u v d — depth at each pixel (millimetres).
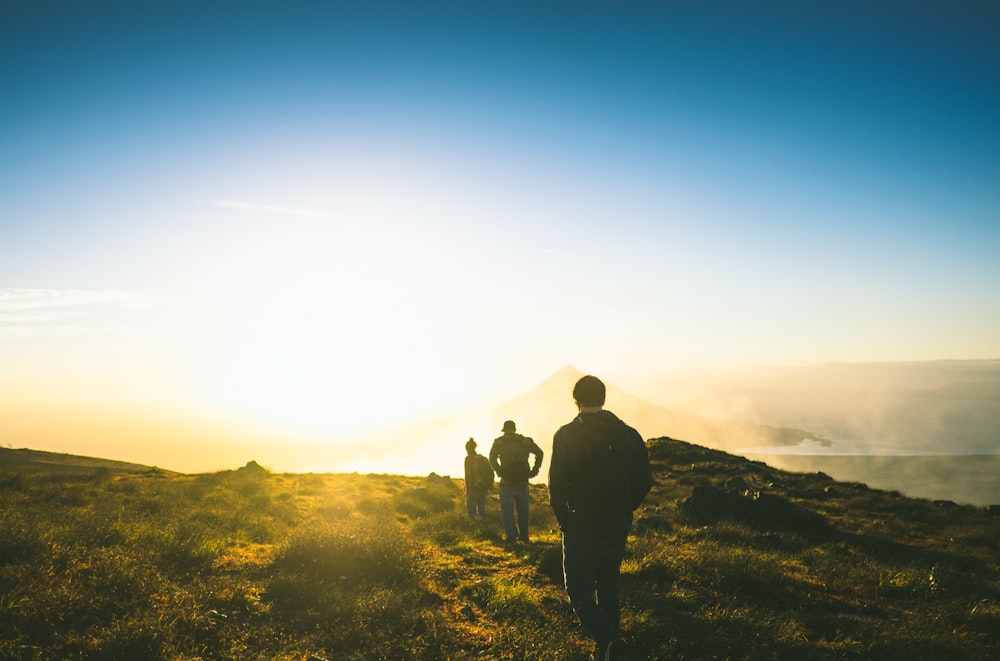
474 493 15234
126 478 23828
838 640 5609
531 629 5535
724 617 5891
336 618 5715
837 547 12195
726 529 12461
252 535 10555
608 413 4711
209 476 26312
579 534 4523
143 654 4520
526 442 11648
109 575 5992
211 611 5547
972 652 5441
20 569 6000
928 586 7797
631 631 5488
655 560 7961
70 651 4527
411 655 5070
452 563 8578
